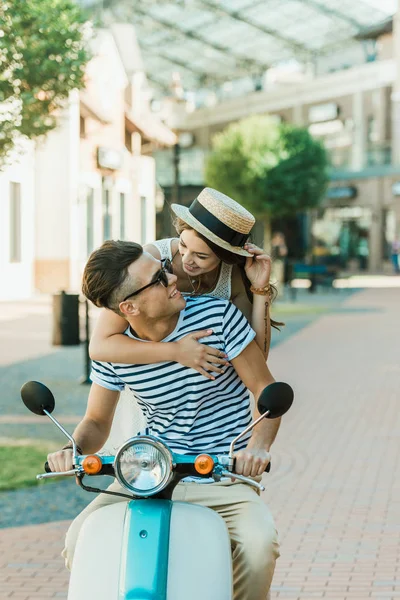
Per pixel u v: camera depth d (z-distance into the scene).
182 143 60.88
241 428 3.16
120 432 3.41
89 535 2.84
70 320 15.35
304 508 6.37
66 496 6.62
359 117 52.72
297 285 37.16
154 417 3.17
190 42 52.84
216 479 2.91
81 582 2.75
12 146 8.74
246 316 3.37
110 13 46.03
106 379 3.22
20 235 26.02
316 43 53.34
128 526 2.79
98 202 28.22
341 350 15.69
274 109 57.50
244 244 3.22
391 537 5.69
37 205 27.00
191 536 2.79
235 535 3.07
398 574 5.04
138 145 31.62
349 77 53.16
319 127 55.12
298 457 7.90
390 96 51.09
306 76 57.72
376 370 13.23
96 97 26.27
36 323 19.31
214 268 3.29
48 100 8.62
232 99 59.75
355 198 52.91
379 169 51.28
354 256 52.94
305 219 54.97
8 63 8.27
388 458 7.84
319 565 5.20
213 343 3.09
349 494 6.72
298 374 12.84
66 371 12.60
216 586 2.74
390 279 42.53
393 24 49.47
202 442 3.13
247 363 3.12
